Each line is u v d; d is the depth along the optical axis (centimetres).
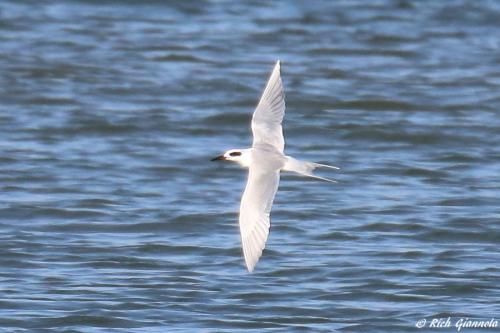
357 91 2775
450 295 1547
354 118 2591
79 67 2898
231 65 2959
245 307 1488
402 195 2092
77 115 2559
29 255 1706
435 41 3228
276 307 1491
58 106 2619
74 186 2109
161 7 3494
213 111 2625
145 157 2312
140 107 2636
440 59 3069
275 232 1850
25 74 2820
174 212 1955
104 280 1595
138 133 2470
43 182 2131
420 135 2466
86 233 1848
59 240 1798
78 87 2753
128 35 3198
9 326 1405
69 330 1395
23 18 3303
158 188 2130
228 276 1630
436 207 2009
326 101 2691
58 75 2827
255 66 2958
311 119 2577
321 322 1440
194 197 2075
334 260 1700
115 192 2084
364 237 1831
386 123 2539
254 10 3494
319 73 2919
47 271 1633
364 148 2412
